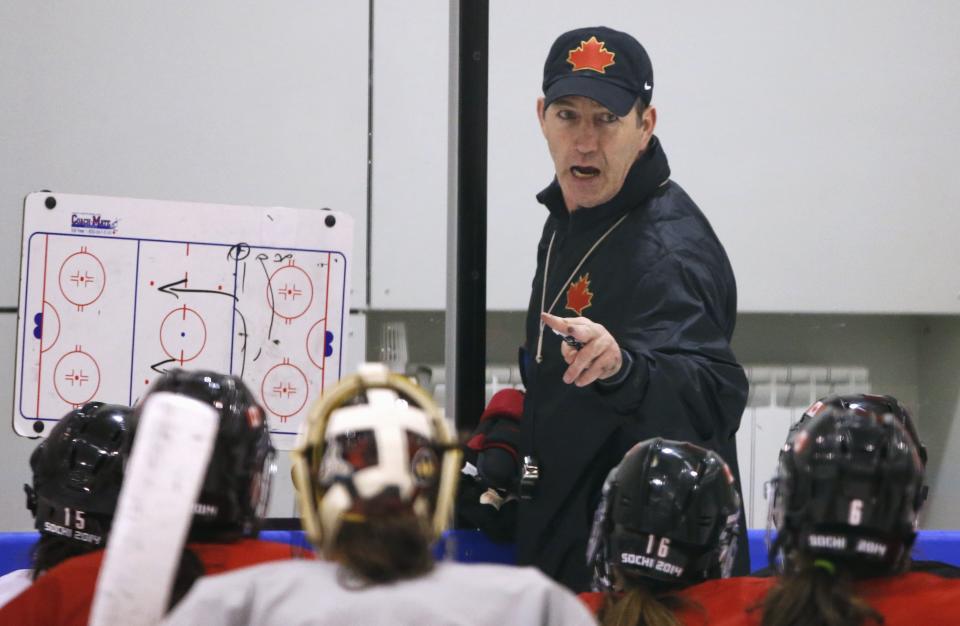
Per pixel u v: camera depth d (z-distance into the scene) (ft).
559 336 39.86
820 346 57.93
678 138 50.70
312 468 17.85
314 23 49.98
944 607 20.10
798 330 57.72
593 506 38.58
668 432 37.55
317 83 50.03
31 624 20.65
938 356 58.03
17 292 48.32
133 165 48.88
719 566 25.43
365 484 16.71
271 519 40.78
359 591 15.98
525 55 48.62
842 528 20.25
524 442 39.45
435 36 50.80
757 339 57.47
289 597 16.10
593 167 40.52
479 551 39.04
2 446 48.26
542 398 39.50
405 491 16.83
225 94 49.47
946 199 53.47
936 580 20.84
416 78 50.67
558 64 40.78
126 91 48.80
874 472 20.25
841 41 51.72
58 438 25.30
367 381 18.19
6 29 48.03
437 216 51.01
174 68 49.11
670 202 40.96
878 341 58.34
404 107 50.67
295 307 42.55
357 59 50.24
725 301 41.37
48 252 41.34
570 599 16.55
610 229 40.57
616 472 25.98
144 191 48.96
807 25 51.39
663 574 24.31
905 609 20.21
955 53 52.85
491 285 49.21
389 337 52.70
